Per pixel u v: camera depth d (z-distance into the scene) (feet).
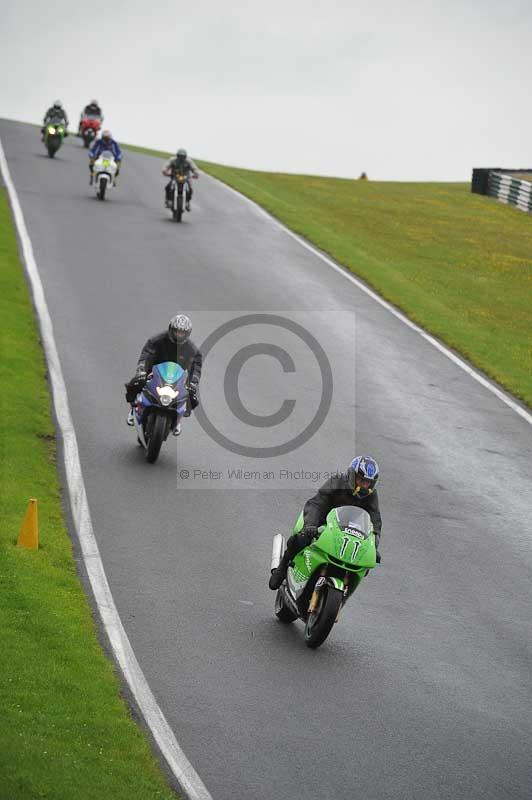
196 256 355.56
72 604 125.70
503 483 197.88
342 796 94.32
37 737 92.27
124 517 158.10
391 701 114.62
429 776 100.01
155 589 135.54
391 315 317.42
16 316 253.85
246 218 442.91
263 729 104.58
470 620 139.95
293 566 128.67
